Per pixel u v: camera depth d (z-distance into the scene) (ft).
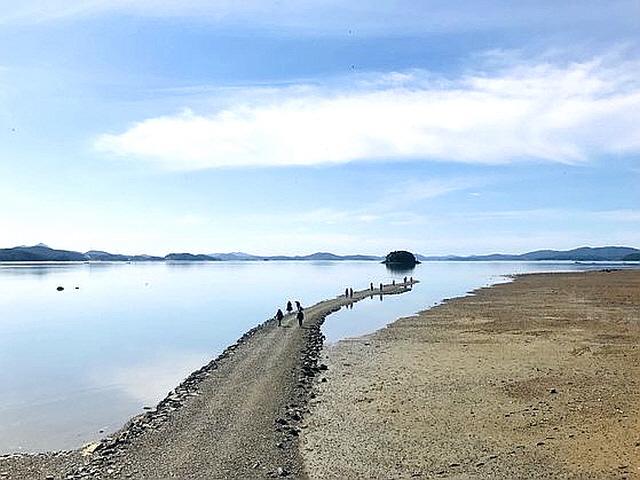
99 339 173.06
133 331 190.70
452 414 81.15
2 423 86.63
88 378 118.01
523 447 67.00
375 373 110.83
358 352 135.64
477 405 84.94
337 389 98.53
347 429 76.02
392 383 101.35
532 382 96.94
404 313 216.74
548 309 203.82
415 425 76.89
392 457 65.62
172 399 93.50
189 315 239.91
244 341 154.61
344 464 63.82
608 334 144.05
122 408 94.79
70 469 64.54
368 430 75.41
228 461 64.80
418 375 106.73
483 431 73.36
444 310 215.92
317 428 76.79
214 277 608.19
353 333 168.35
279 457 65.92
